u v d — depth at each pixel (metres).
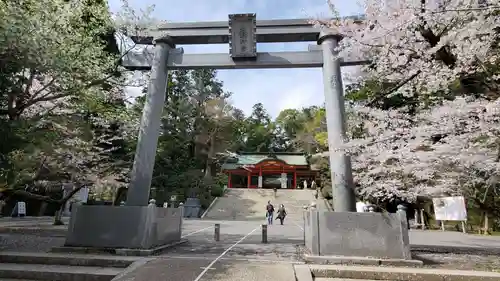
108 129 14.93
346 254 7.45
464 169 7.57
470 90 6.90
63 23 7.86
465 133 6.03
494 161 6.29
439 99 8.38
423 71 7.11
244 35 9.54
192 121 38.09
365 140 7.70
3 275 6.51
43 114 9.55
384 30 6.72
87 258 7.11
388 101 10.11
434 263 7.52
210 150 38.66
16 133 7.58
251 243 10.50
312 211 7.77
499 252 9.33
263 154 47.69
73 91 8.80
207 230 15.80
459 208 17.58
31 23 6.64
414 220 23.22
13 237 10.50
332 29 9.30
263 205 32.94
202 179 36.03
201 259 7.27
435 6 6.05
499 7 5.15
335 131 8.79
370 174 10.25
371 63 8.92
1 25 6.17
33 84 9.07
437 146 6.39
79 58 8.44
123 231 8.03
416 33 6.69
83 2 9.20
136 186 9.01
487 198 10.66
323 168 34.28
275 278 5.79
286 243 10.53
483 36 6.16
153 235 8.16
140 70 10.50
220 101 38.78
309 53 9.75
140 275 5.88
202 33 10.00
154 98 9.64
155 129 9.53
